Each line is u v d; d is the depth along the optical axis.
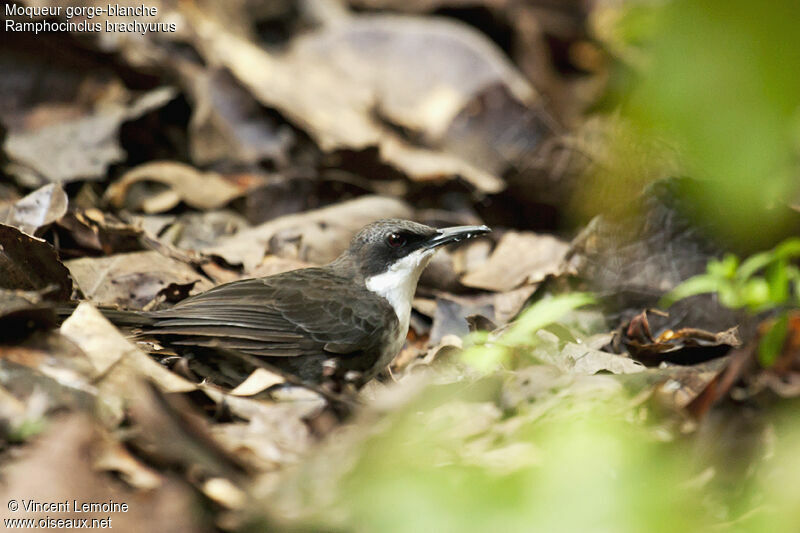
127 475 6.39
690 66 3.05
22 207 11.41
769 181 3.64
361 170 16.66
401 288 10.88
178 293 11.32
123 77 16.70
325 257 13.33
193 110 16.75
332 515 5.98
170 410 6.55
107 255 11.88
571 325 11.48
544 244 13.59
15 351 7.36
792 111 3.00
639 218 11.64
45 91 16.11
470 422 7.54
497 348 8.71
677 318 11.50
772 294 9.35
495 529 4.57
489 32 24.55
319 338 10.05
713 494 6.80
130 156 16.00
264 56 18.95
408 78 19.34
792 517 5.09
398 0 24.33
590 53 24.08
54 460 5.98
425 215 15.06
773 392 7.79
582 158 16.08
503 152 18.22
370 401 8.48
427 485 4.88
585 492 4.67
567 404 7.69
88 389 7.17
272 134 16.95
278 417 7.75
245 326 9.69
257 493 6.34
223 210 14.84
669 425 7.38
